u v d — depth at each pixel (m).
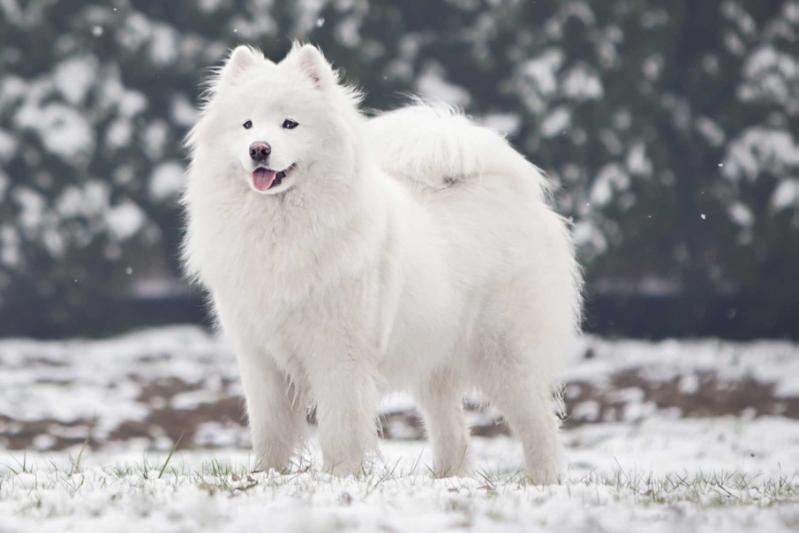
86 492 6.32
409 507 5.72
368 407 7.21
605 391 17.91
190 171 7.43
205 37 27.53
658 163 26.17
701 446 11.95
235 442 13.75
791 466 10.31
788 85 27.34
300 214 7.02
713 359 20.89
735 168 26.78
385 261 7.39
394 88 27.16
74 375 18.44
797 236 25.89
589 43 26.78
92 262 25.53
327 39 26.80
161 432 14.52
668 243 27.14
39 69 26.58
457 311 8.02
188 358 20.95
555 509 5.79
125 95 26.62
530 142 26.53
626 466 10.37
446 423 8.57
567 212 25.66
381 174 7.94
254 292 7.08
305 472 7.16
